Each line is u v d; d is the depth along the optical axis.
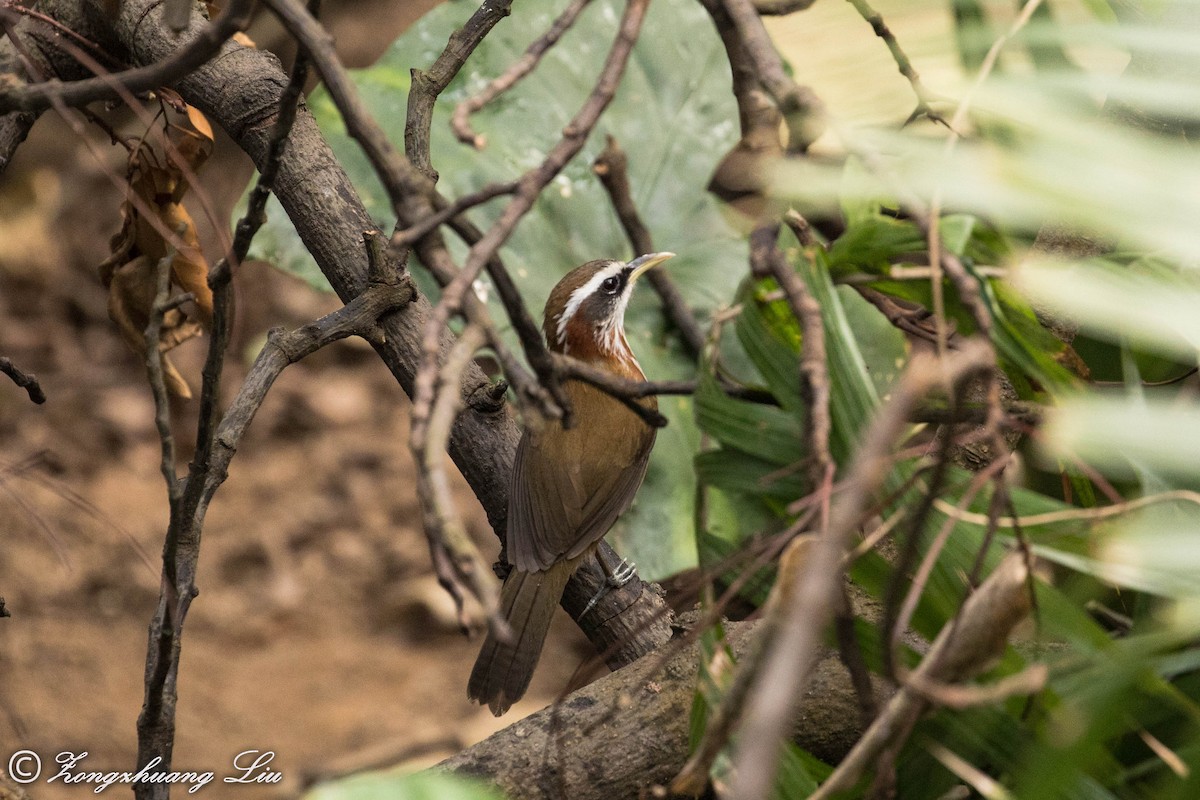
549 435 7.38
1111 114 3.18
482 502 6.81
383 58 9.70
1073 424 2.50
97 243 20.30
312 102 9.38
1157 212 2.14
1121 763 3.68
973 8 3.33
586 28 10.18
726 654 3.81
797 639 2.07
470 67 9.80
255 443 18.62
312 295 20.11
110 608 15.47
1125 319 2.65
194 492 5.21
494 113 9.82
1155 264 3.45
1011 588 3.25
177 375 7.13
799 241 4.08
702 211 10.05
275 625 15.81
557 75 10.02
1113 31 2.53
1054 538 3.49
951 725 3.53
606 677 5.39
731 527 5.88
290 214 6.50
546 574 6.82
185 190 6.61
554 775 5.06
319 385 19.64
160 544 16.36
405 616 16.02
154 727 5.41
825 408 2.90
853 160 3.87
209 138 6.55
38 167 20.00
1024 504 3.59
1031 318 3.98
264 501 17.69
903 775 3.89
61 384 18.75
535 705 14.45
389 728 14.06
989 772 3.82
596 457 7.59
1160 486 3.48
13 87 3.84
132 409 18.52
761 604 3.95
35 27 6.75
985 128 3.41
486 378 6.75
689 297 9.70
